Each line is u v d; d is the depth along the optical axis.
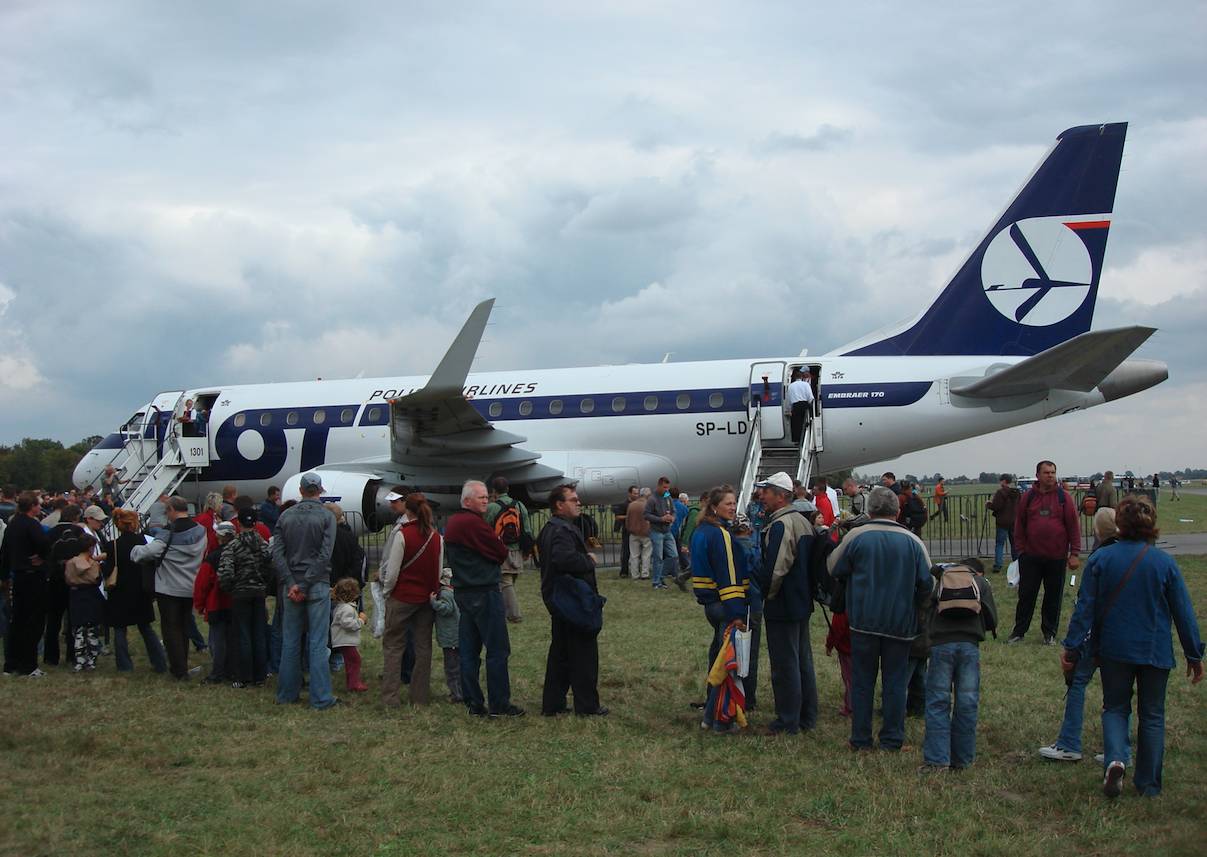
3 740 7.09
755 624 7.91
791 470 19.81
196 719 7.90
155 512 16.23
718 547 7.27
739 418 19.44
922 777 6.09
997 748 6.83
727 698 7.19
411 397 17.08
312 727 7.63
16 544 9.92
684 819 5.32
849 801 5.63
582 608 7.76
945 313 19.45
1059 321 18.84
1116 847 4.82
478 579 7.91
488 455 19.80
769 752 6.73
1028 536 10.84
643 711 8.06
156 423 22.98
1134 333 14.97
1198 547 21.89
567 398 20.55
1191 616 5.55
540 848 4.91
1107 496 17.86
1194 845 4.75
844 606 7.09
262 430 22.06
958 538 25.77
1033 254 19.00
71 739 7.07
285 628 8.57
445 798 5.71
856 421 19.02
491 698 7.95
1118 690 5.69
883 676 6.73
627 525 17.98
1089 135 18.77
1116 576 5.67
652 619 12.96
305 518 8.40
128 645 11.91
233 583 9.13
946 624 6.27
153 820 5.32
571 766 6.41
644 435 19.92
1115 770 5.46
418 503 8.35
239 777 6.20
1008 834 5.12
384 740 7.16
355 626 9.10
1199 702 7.90
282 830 5.16
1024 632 11.07
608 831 5.16
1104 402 18.75
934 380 18.80
